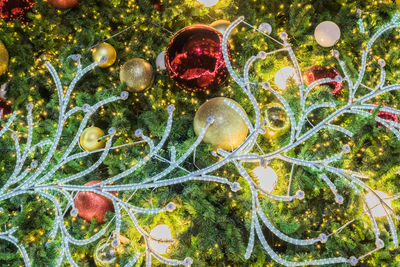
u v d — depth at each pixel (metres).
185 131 2.07
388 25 2.01
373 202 1.95
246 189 1.96
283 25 2.21
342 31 2.12
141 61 2.05
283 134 2.01
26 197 2.02
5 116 2.08
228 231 1.95
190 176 1.85
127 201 1.90
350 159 2.01
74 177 1.88
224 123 1.91
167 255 1.94
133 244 1.94
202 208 1.95
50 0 2.12
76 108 1.91
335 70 2.03
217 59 1.95
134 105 2.15
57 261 1.90
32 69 2.13
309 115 2.02
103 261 1.91
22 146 2.06
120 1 2.18
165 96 2.10
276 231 1.83
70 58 2.10
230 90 2.06
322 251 2.03
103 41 2.16
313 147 2.02
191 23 2.19
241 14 2.14
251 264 1.95
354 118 2.02
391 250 1.97
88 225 2.00
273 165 2.01
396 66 2.09
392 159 2.00
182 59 1.95
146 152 2.01
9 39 2.15
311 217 2.01
